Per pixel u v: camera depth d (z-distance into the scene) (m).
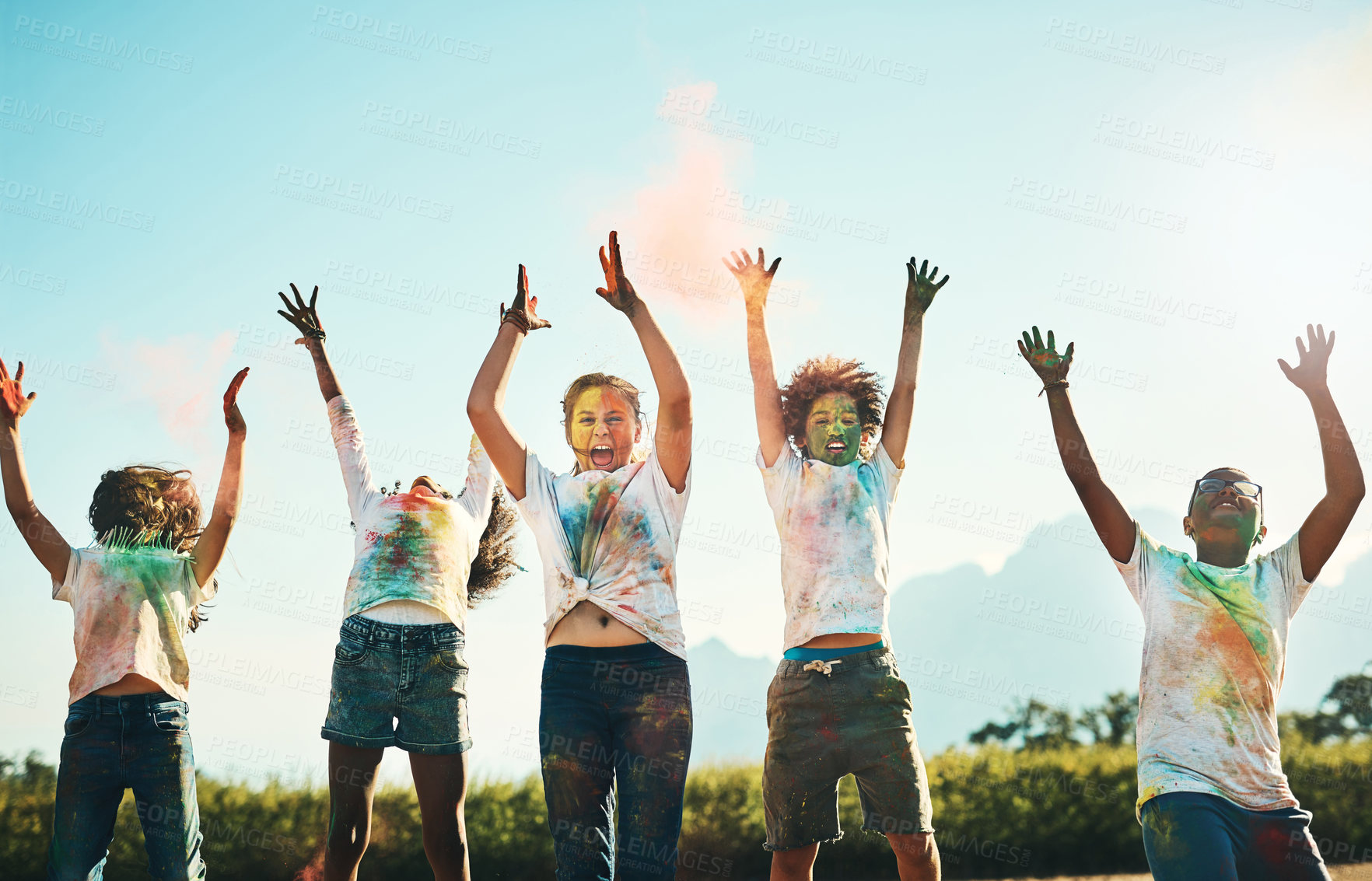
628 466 4.06
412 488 4.79
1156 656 3.97
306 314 4.88
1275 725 3.88
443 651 4.31
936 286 4.50
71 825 4.20
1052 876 5.98
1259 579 4.04
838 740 3.95
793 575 4.18
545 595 3.89
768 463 4.36
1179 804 3.65
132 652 4.36
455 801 4.25
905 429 4.37
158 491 4.74
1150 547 4.17
